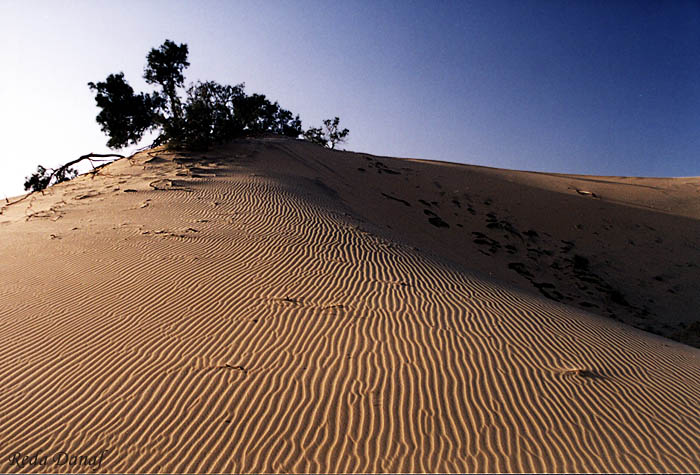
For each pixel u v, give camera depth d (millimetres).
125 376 7113
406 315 9422
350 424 6207
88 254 12156
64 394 6754
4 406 6527
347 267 12094
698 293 22500
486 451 5797
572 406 6758
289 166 28547
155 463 5555
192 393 6734
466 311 9945
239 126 32844
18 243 13594
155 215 16078
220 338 8195
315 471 5457
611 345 9258
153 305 9367
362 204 25406
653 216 30906
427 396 6797
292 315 9125
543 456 5746
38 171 20922
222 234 13859
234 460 5602
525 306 10891
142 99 32062
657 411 6840
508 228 27812
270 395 6715
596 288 22531
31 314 9031
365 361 7633
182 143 29000
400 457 5680
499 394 6930
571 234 28062
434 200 30297
